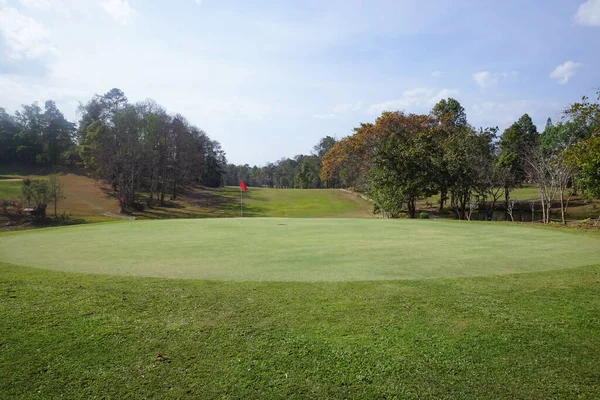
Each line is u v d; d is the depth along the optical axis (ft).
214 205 173.17
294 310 15.89
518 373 11.35
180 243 33.65
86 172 217.36
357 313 15.64
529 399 10.18
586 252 29.71
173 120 189.37
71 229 45.29
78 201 151.84
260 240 35.53
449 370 11.48
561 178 79.05
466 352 12.50
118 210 141.28
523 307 16.56
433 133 130.82
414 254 28.50
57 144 238.27
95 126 172.55
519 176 138.31
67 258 26.81
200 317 15.10
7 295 17.65
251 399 10.09
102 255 27.91
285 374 11.18
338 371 11.36
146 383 10.73
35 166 227.81
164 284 19.57
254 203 181.98
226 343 12.94
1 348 12.52
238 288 18.89
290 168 371.56
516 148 158.71
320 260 26.16
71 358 11.98
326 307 16.28
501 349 12.71
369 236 38.47
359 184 179.93
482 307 16.51
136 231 42.96
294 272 22.65
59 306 16.24
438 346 12.86
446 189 102.78
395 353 12.37
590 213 117.80
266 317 15.12
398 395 10.32
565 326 14.58
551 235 39.88
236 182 422.00
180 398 10.09
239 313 15.52
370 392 10.43
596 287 19.60
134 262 25.39
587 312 16.05
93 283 19.71
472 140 112.68
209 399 10.06
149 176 184.03
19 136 229.25
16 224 103.96
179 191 206.59
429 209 139.74
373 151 149.48
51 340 13.08
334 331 13.91
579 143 56.85
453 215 123.03
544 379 11.06
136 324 14.40
